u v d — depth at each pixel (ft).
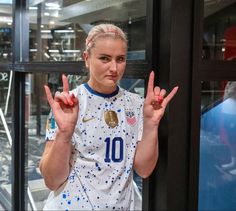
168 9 4.47
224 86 4.89
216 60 4.67
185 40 4.53
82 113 4.03
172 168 4.62
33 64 7.59
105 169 4.04
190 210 4.74
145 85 4.89
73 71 6.11
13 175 8.80
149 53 4.79
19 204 8.82
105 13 6.01
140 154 4.13
